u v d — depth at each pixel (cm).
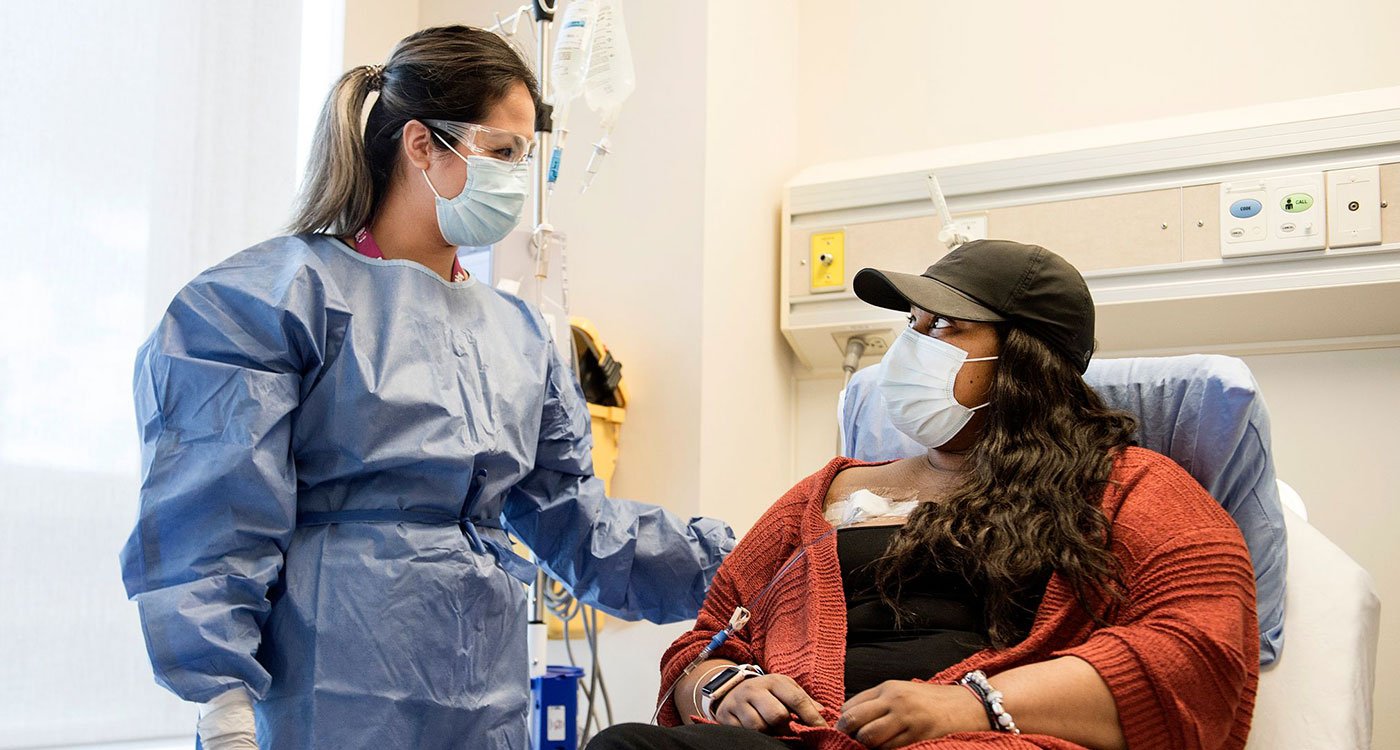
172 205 238
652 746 116
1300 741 140
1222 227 250
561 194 289
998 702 122
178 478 142
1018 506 142
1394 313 245
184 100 243
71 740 209
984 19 303
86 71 226
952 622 142
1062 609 134
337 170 164
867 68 314
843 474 169
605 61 226
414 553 154
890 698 122
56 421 212
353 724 148
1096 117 287
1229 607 129
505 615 164
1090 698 122
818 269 287
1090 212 263
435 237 168
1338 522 252
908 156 295
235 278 152
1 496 203
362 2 294
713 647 155
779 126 311
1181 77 280
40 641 206
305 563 152
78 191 221
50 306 214
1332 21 268
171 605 136
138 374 149
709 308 268
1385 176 239
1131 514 138
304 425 154
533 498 185
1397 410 250
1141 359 169
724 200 278
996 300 155
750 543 167
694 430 262
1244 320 258
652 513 192
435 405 158
